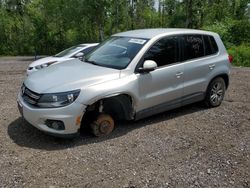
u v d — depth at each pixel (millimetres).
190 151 5516
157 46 6395
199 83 7137
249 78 12602
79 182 4445
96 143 5625
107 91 5531
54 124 5316
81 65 6242
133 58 6074
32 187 4297
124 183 4465
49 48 35656
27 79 5992
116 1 33531
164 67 6426
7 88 9672
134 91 5910
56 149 5359
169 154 5367
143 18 41312
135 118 6195
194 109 7617
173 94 6641
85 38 36031
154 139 5887
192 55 7000
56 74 5824
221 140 6020
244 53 23703
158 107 6473
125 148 5492
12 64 19125
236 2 41562
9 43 34531
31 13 35500
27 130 6078
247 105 8227
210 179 4691
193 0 34344
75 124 5367
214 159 5285
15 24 35469
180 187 4457
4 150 5258
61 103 5258
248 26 36219
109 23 35562
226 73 7746
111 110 6133
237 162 5227
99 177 4582
